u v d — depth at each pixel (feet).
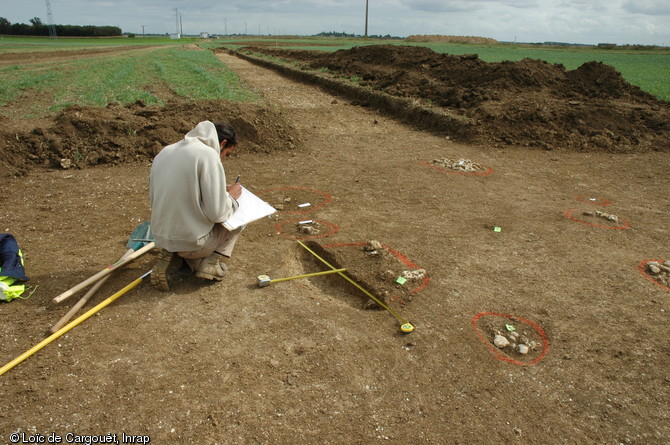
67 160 22.57
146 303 11.32
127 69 68.23
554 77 42.09
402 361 9.78
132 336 10.09
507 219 17.81
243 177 22.06
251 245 14.74
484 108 34.17
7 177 20.54
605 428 8.34
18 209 17.17
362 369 9.50
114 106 33.63
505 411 8.61
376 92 45.85
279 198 19.17
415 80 48.32
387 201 19.36
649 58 118.83
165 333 10.25
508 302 12.07
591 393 9.15
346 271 13.11
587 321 11.40
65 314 10.66
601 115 33.94
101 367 9.16
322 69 72.28
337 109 43.01
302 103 45.29
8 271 11.27
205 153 10.48
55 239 14.75
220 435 7.75
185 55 116.06
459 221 17.47
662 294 12.71
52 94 43.65
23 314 10.71
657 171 25.66
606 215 18.12
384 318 11.25
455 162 25.31
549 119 32.76
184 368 9.25
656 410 8.78
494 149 29.78
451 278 13.15
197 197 10.56
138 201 18.44
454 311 11.59
